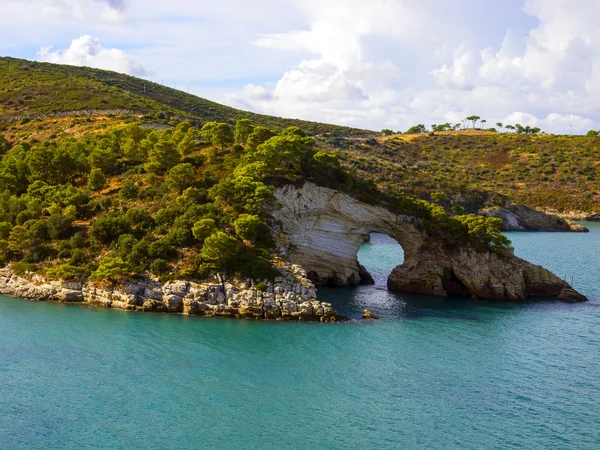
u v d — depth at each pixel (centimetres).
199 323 6284
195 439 3975
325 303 6838
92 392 4594
